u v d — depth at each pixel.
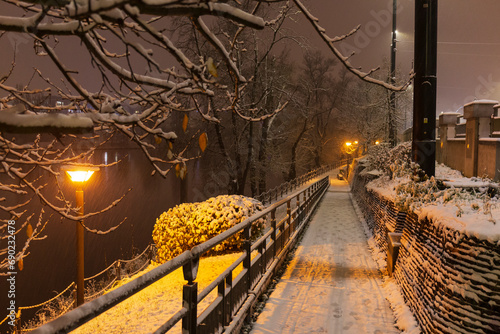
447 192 6.07
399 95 23.50
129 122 1.80
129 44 1.47
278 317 5.73
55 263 23.45
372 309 6.04
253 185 29.05
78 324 1.92
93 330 5.05
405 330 5.15
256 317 5.73
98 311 2.06
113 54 2.04
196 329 3.50
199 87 1.89
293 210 11.16
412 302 5.55
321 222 14.92
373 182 15.60
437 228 5.08
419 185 7.15
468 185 7.88
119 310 5.79
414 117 8.41
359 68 2.12
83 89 1.76
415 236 6.32
